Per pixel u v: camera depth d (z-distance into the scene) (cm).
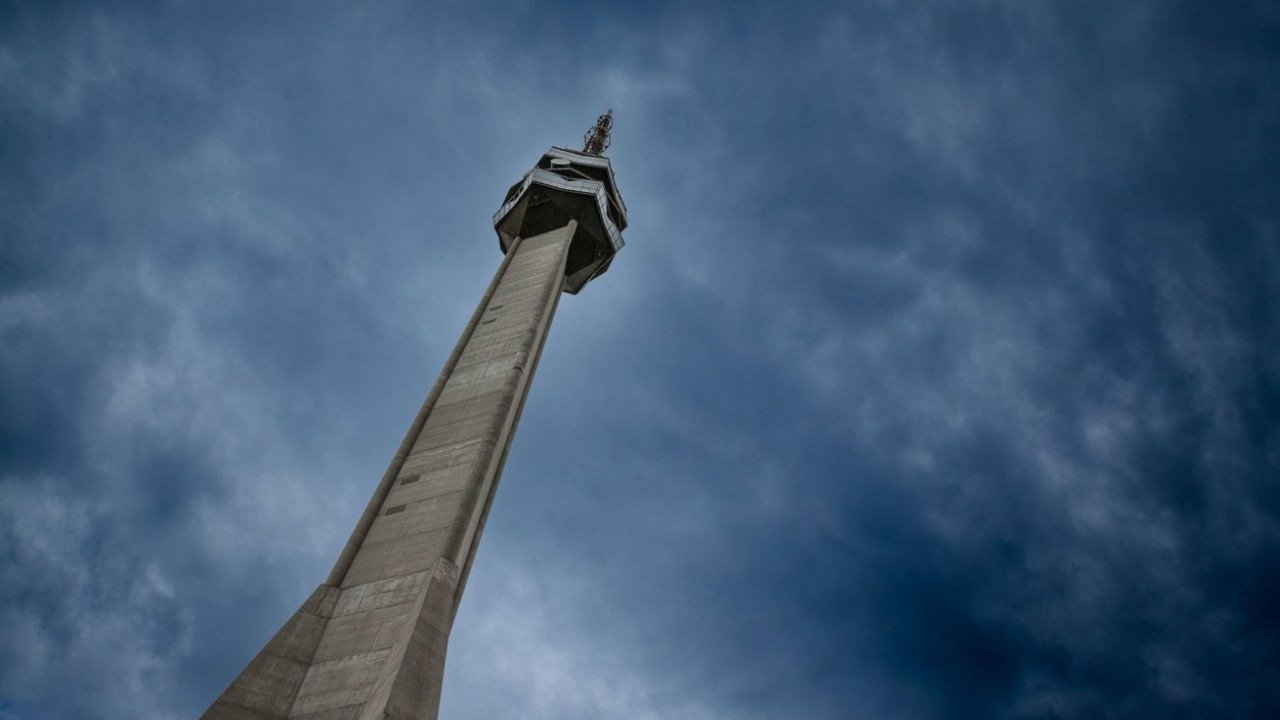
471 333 3359
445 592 2136
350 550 2438
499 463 2811
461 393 2998
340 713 1973
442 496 2531
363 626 2189
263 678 2056
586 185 4381
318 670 2102
